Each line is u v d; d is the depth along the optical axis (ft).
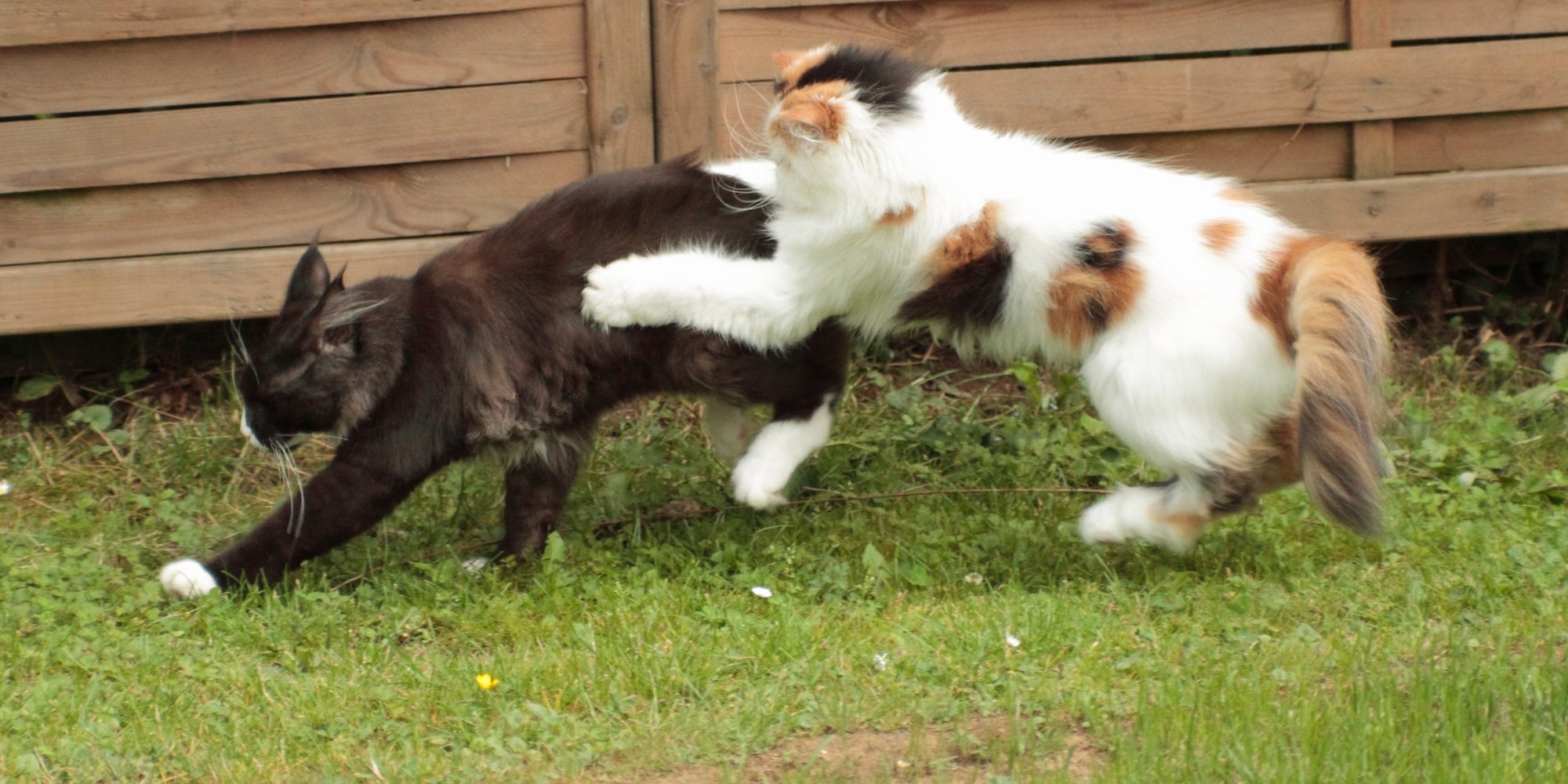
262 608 12.87
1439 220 17.57
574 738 10.45
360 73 16.55
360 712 10.94
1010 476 15.76
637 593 12.82
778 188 12.58
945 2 16.90
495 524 15.01
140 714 10.93
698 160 14.05
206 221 16.89
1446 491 15.03
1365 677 10.64
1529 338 19.24
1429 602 12.38
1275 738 9.79
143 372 18.22
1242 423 11.80
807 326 12.90
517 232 13.26
